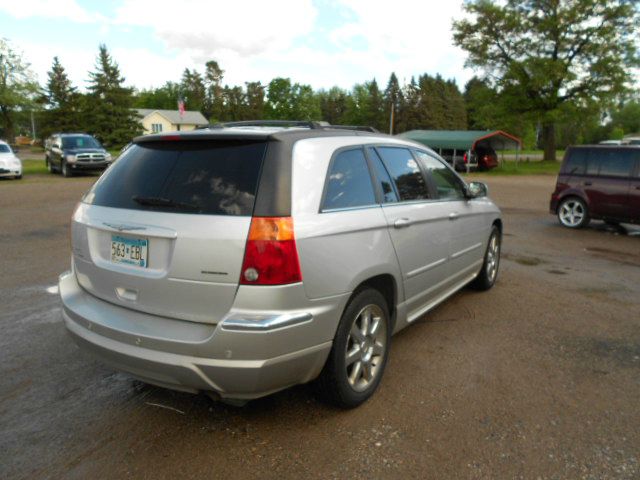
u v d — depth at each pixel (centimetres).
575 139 8588
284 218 264
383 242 335
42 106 6612
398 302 366
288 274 262
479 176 3147
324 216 289
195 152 294
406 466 268
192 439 292
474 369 383
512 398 340
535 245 894
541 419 314
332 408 325
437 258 423
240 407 326
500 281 638
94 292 311
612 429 304
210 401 334
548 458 276
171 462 271
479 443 289
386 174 368
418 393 345
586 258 788
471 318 495
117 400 335
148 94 12019
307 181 287
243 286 256
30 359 393
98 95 5503
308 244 273
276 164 275
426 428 303
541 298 564
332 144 320
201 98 11388
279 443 288
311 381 315
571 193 1077
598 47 3591
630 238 975
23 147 6981
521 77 3791
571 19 3553
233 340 254
